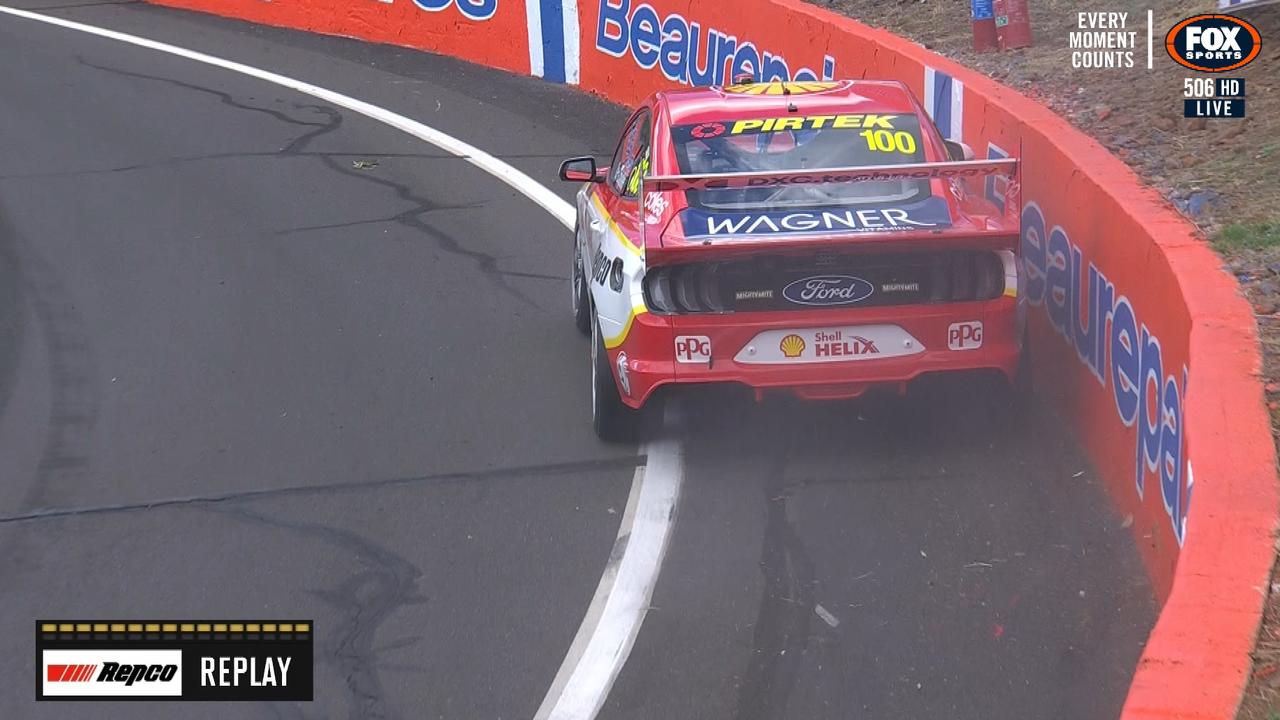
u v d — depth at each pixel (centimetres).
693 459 1602
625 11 3662
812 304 1494
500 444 1692
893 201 1570
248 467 1669
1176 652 858
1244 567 938
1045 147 1769
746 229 1512
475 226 2712
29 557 1459
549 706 1124
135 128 3631
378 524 1493
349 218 2797
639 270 1518
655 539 1412
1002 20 2783
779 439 1636
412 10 4478
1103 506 1404
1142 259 1382
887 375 1498
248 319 2227
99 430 1814
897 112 1723
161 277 2470
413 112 3706
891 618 1221
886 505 1445
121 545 1477
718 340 1492
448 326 2152
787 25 3080
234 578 1386
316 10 4797
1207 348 1187
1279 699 821
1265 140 1877
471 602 1309
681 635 1220
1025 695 1084
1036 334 1773
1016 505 1421
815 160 1650
